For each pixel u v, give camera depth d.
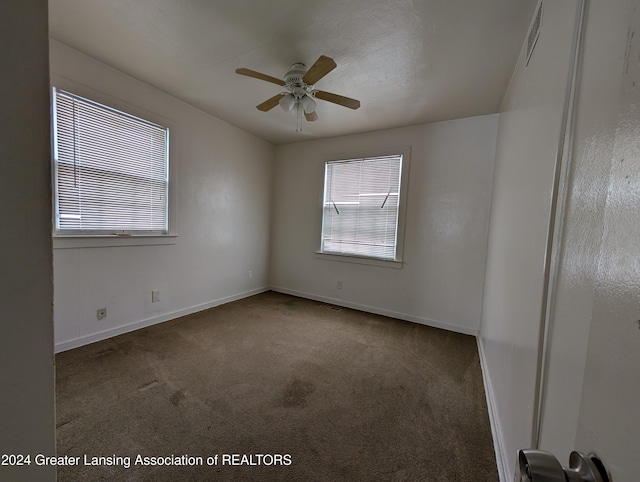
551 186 0.92
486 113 2.88
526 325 1.12
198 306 3.40
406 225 3.39
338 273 3.91
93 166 2.35
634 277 0.30
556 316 0.78
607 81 0.55
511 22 1.60
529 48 1.51
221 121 3.45
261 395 1.85
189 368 2.13
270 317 3.32
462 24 1.67
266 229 4.39
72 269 2.28
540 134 1.13
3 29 0.34
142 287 2.79
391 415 1.70
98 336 2.47
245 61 2.18
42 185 0.39
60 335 2.24
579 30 0.75
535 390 0.92
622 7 0.48
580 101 0.72
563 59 0.89
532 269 1.09
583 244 0.62
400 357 2.45
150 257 2.83
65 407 1.65
